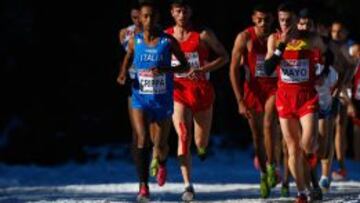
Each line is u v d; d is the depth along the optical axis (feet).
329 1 210.79
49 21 227.40
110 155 204.85
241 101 99.30
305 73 87.66
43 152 198.39
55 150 199.41
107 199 103.50
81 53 227.40
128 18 226.99
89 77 222.89
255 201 96.37
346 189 112.06
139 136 94.99
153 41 93.81
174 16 98.84
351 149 201.87
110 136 216.13
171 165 180.86
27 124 211.82
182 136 97.45
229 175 148.46
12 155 199.31
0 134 215.10
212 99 99.86
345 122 126.41
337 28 118.83
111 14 227.61
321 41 88.79
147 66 93.91
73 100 220.43
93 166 189.26
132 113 96.27
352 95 119.03
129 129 218.18
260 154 100.27
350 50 120.47
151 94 94.17
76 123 212.64
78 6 227.61
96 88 221.87
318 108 89.04
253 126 100.42
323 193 104.83
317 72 97.76
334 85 101.65
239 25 228.02
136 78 94.94
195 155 200.85
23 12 229.04
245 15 227.81
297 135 88.94
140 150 95.30
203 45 98.73
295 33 87.76
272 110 97.71
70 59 225.97
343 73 100.68
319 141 98.22
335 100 102.47
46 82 222.28
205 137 101.35
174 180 134.72
